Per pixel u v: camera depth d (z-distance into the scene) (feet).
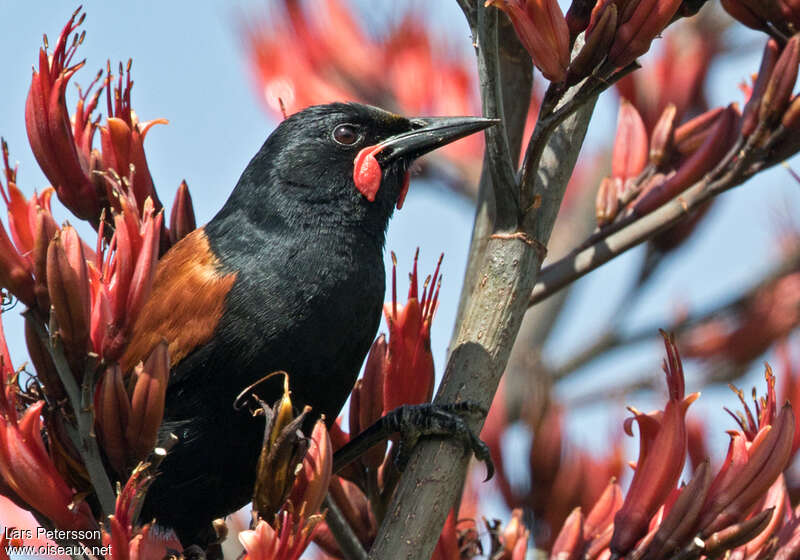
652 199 26.17
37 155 25.18
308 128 28.86
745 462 20.89
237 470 26.13
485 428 28.12
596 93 21.02
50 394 20.59
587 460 27.61
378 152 28.91
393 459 24.62
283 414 19.77
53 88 24.63
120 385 19.48
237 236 27.43
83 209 25.73
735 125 26.23
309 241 27.40
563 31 20.40
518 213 22.72
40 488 19.97
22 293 20.06
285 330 25.96
